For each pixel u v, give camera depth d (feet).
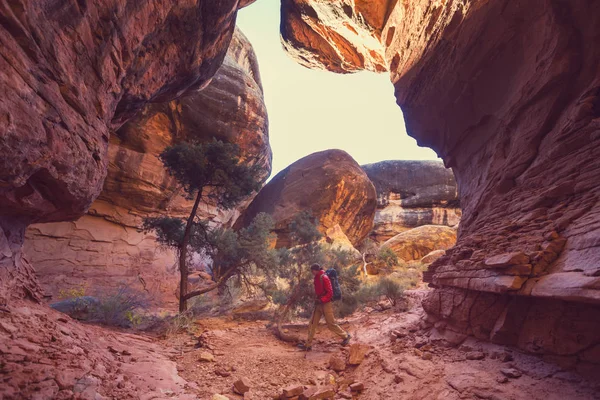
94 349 12.17
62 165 11.48
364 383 12.87
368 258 64.28
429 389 10.73
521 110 19.25
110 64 14.53
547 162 15.81
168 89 24.48
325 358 16.67
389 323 21.67
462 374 10.94
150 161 47.62
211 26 23.20
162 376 12.41
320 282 18.84
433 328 17.61
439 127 30.63
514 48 20.20
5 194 10.45
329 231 57.47
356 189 61.31
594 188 12.05
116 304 22.29
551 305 10.98
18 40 8.87
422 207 112.78
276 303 26.86
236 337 20.04
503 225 16.10
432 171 115.75
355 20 39.99
